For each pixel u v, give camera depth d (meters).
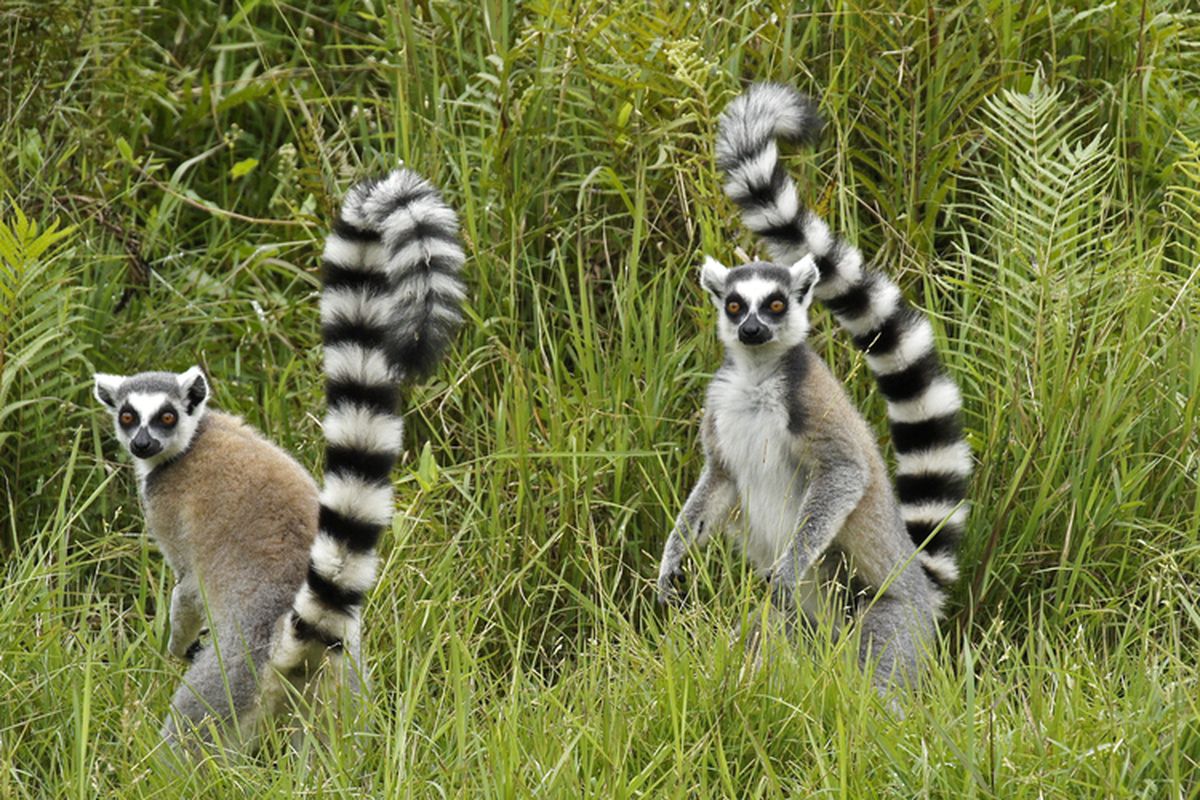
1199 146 12.10
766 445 10.59
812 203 12.69
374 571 9.05
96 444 11.80
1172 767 7.50
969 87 12.82
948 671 9.19
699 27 13.00
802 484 10.69
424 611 10.16
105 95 13.92
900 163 12.77
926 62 13.12
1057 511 11.00
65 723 9.06
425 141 13.11
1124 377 11.27
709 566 10.96
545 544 10.82
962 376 11.85
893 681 9.44
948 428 10.86
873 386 11.90
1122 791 7.46
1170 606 9.83
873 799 7.68
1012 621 10.79
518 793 7.70
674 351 11.79
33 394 11.77
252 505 9.68
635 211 12.27
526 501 11.09
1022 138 12.41
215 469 9.90
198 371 10.11
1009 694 8.88
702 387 11.88
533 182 13.00
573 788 7.70
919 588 10.66
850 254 11.11
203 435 10.10
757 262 10.95
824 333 11.99
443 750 8.59
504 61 12.64
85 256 12.98
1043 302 11.59
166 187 13.58
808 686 8.57
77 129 13.71
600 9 13.21
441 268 9.33
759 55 13.30
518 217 12.77
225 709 9.05
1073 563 10.84
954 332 12.43
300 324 13.19
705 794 7.79
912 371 10.84
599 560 10.80
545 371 12.02
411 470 11.71
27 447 11.76
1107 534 10.92
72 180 13.62
